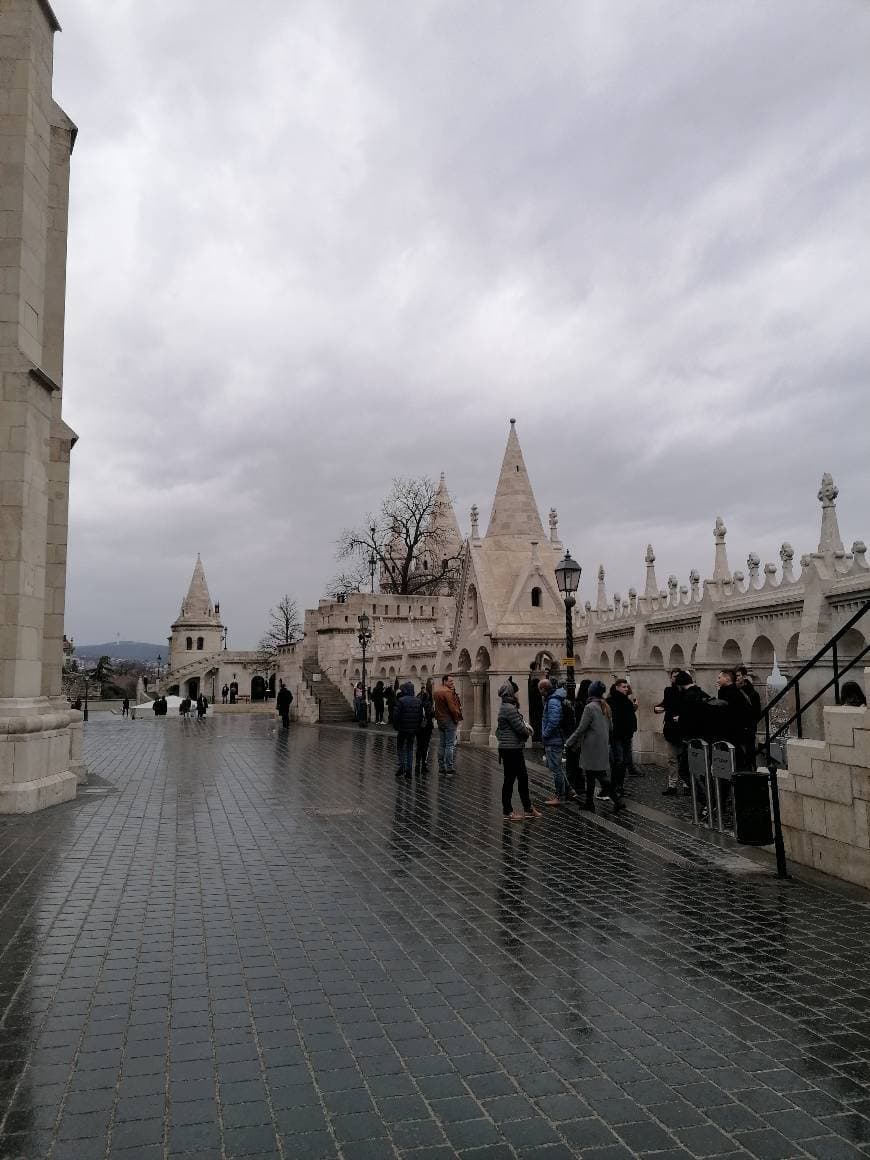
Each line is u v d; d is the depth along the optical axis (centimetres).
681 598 2061
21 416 1401
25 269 1440
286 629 9006
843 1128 427
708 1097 458
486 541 3075
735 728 1251
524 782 1350
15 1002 584
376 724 4147
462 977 635
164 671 9050
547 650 2781
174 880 923
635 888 899
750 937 727
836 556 1505
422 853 1077
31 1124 430
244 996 597
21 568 1384
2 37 1457
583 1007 578
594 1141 417
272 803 1498
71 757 1761
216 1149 410
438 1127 429
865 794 891
